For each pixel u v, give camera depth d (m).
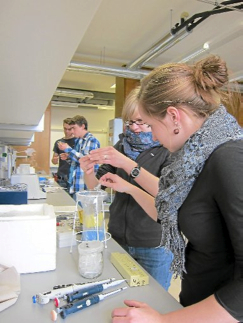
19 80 0.69
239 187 0.48
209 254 0.63
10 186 1.47
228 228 0.51
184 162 0.61
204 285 0.66
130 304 0.59
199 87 0.63
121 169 1.30
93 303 0.64
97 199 1.02
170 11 3.07
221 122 0.61
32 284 0.73
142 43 4.02
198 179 0.60
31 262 0.78
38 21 0.39
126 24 3.41
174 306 0.65
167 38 3.21
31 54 0.52
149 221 1.19
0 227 0.75
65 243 1.00
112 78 5.85
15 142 2.78
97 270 0.78
